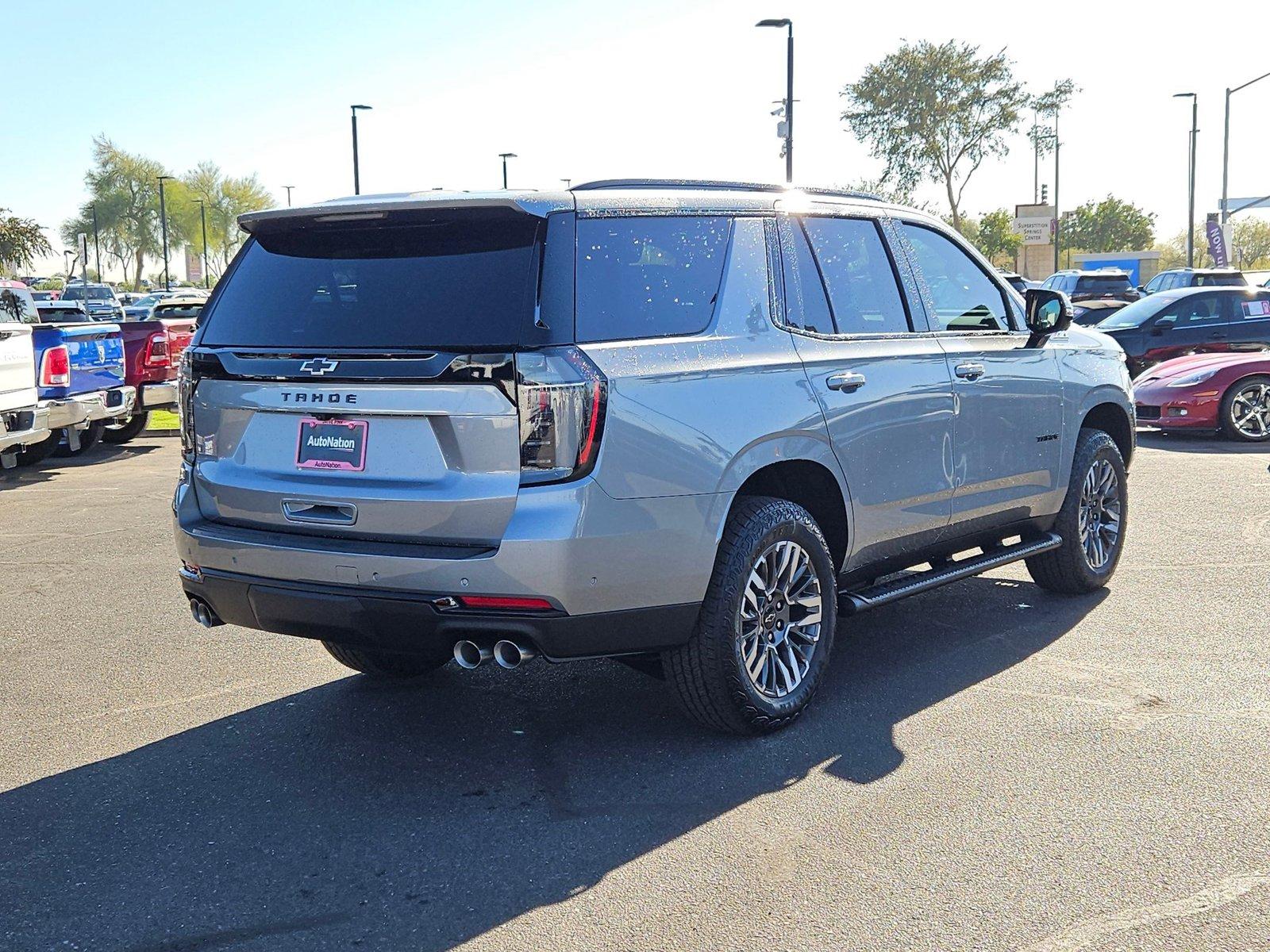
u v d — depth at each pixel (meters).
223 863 3.57
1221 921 3.09
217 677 5.40
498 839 3.69
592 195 4.06
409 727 4.70
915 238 5.40
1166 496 9.54
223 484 4.27
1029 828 3.65
